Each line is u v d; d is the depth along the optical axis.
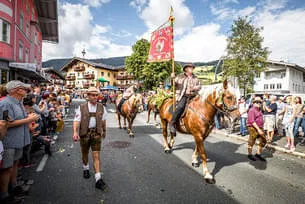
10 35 13.16
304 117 6.84
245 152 5.61
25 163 4.13
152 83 28.78
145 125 10.11
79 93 43.22
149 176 3.76
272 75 27.98
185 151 5.50
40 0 19.52
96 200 2.89
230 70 17.73
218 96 3.52
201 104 3.88
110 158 4.77
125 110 7.51
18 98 2.88
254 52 17.12
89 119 3.32
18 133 2.78
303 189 3.38
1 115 2.54
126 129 8.76
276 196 3.12
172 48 5.34
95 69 49.38
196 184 3.47
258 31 17.08
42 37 29.14
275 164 4.65
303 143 6.61
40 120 4.97
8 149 2.65
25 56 16.92
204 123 3.75
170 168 4.19
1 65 12.10
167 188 3.29
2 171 2.66
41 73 15.96
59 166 4.20
